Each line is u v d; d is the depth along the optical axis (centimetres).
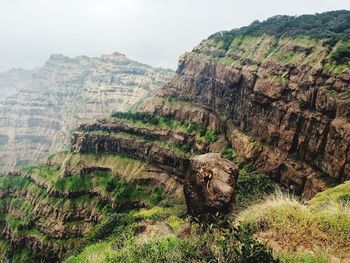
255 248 855
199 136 17112
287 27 14325
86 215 18038
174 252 1045
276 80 11775
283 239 1093
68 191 18938
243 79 14538
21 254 18375
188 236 1346
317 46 11100
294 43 12081
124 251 1324
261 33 15600
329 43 10706
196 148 16775
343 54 9912
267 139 12038
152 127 19538
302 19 14525
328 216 1139
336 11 14300
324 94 9612
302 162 10194
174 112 19750
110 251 1486
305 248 1042
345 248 1012
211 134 16575
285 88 11381
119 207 17212
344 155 8581
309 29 13200
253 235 1134
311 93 10231
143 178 17875
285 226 1127
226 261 873
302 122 10431
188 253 995
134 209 16625
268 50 13738
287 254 996
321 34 11594
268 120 12100
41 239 18012
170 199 14325
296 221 1141
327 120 9450
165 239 1302
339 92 9306
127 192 17625
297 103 10719
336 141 8888
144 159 18912
